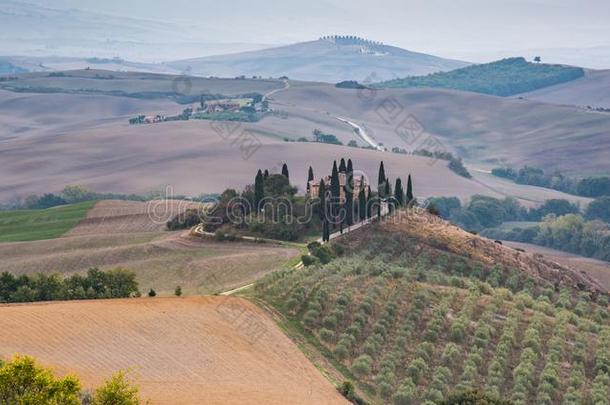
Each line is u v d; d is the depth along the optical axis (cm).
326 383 17138
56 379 11369
